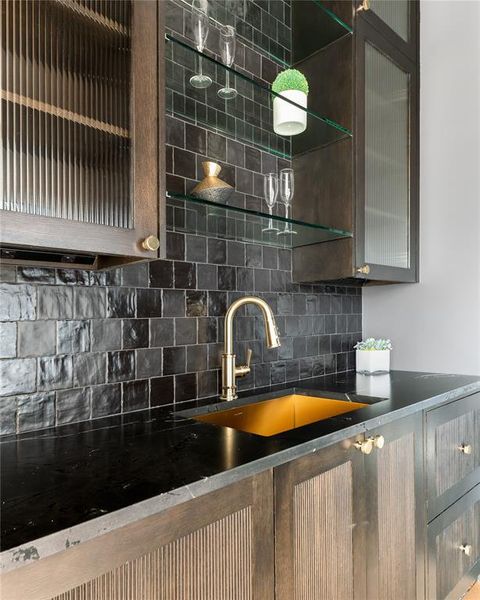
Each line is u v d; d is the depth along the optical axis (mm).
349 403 1595
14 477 806
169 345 1445
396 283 2166
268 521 936
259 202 1791
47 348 1156
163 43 1067
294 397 1754
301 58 1923
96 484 770
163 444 1008
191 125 1543
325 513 1091
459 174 2068
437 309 2133
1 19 818
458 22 2074
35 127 854
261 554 916
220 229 1601
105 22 968
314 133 1832
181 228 1490
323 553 1080
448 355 2104
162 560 744
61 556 623
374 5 1886
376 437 1250
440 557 1615
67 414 1189
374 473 1275
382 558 1304
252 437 1063
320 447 1052
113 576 680
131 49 1005
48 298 1160
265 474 934
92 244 917
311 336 2029
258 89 1590
